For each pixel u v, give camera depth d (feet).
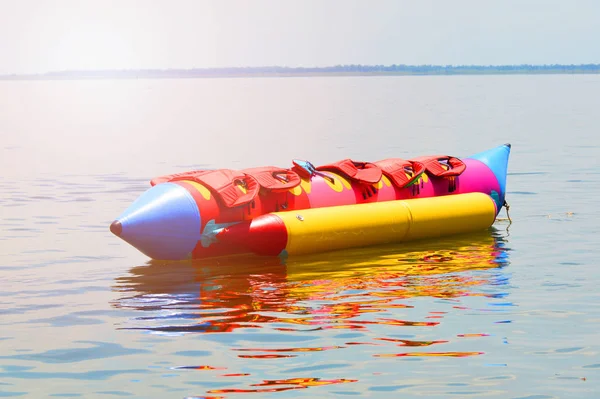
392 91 403.54
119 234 42.57
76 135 151.12
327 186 48.78
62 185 78.02
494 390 25.79
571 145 110.32
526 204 63.72
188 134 149.28
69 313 34.42
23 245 49.29
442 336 30.73
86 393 25.91
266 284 39.17
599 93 321.32
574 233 51.52
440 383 26.35
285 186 45.80
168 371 27.61
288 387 26.16
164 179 46.32
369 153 104.83
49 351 29.66
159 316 33.83
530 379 26.61
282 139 131.64
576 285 37.99
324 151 108.78
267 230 43.62
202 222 43.80
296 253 45.29
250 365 28.04
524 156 97.30
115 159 104.06
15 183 79.61
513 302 35.24
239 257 45.75
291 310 34.42
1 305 35.73
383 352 29.09
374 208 48.44
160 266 43.68
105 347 29.99
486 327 31.73
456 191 54.54
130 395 25.72
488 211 53.26
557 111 196.03
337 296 36.65
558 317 32.94
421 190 52.70
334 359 28.48
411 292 37.19
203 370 27.63
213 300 36.29
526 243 48.78
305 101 298.76
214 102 314.55
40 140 138.82
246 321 32.94
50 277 41.14
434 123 161.79
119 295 37.40
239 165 95.35
